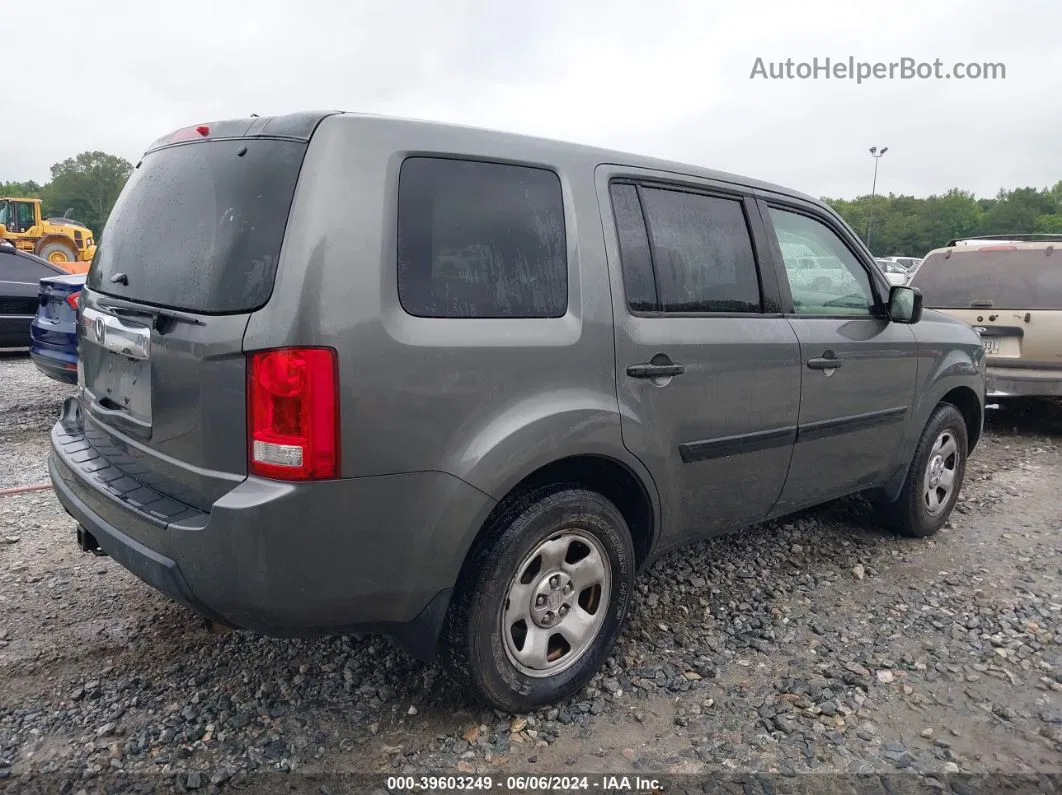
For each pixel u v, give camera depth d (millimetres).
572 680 2830
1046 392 6766
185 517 2301
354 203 2238
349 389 2174
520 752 2574
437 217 2430
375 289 2232
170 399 2393
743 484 3389
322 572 2227
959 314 7141
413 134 2434
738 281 3350
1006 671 3148
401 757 2529
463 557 2447
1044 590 3928
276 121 2414
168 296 2461
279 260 2182
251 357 2166
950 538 4637
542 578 2703
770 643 3332
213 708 2752
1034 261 6938
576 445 2633
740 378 3223
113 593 3592
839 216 4035
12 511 4637
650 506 3004
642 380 2867
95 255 3154
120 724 2652
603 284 2785
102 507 2596
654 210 3072
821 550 4387
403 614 2416
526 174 2688
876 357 3920
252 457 2195
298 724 2680
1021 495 5508
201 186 2518
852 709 2863
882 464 4141
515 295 2566
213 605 2230
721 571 4055
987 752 2645
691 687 2979
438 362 2328
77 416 3391
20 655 3053
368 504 2250
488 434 2438
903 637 3412
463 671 2559
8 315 10039
